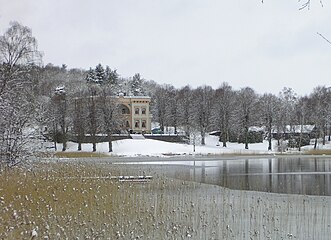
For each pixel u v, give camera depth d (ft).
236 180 122.52
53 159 105.29
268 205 76.28
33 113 92.43
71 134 274.57
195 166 170.30
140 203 65.00
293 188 105.70
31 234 36.22
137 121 372.79
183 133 329.52
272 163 190.70
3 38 145.79
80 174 93.71
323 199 85.20
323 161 203.31
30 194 54.60
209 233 51.37
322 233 54.49
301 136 299.58
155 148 266.16
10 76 100.22
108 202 59.88
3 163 85.81
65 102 260.83
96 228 45.85
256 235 50.21
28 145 89.97
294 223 60.64
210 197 84.07
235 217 63.10
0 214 43.70
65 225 44.24
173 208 63.21
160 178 111.34
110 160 190.90
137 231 47.60
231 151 274.57
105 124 264.72
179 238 48.06
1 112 87.45
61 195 59.52
